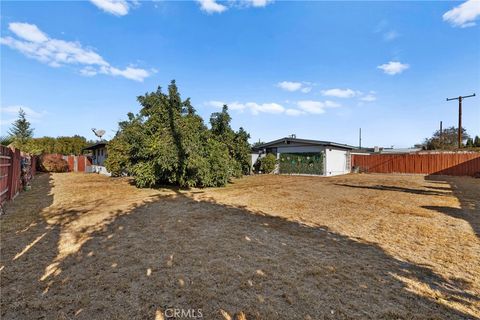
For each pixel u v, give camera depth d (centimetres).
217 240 429
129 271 316
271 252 379
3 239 430
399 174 1953
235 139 1633
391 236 451
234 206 710
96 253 372
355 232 475
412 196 873
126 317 228
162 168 1010
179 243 414
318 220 560
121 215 600
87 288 276
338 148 2062
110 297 259
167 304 247
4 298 256
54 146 3300
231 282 290
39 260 348
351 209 670
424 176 1728
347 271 318
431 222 536
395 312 235
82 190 1037
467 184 1222
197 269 322
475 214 604
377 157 2134
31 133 3100
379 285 284
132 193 956
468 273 313
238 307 243
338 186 1177
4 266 329
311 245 408
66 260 348
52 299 255
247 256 363
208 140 1187
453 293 269
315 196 884
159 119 1108
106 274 308
